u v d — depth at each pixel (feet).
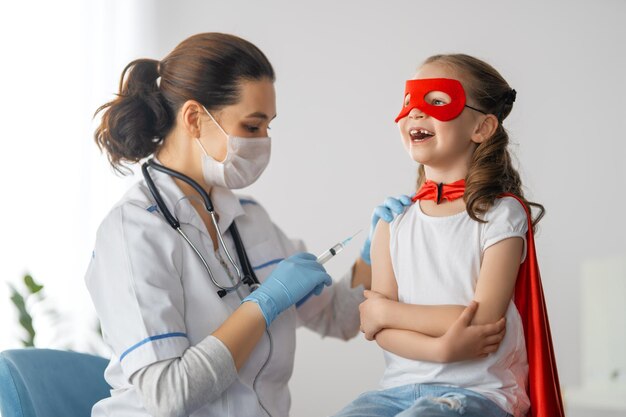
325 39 11.16
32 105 10.54
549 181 10.87
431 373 4.71
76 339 10.55
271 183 11.23
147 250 5.07
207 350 4.85
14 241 10.37
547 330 4.77
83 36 10.77
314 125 11.16
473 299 4.73
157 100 5.54
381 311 4.88
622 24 10.70
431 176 5.24
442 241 4.91
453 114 4.93
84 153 10.68
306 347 11.07
